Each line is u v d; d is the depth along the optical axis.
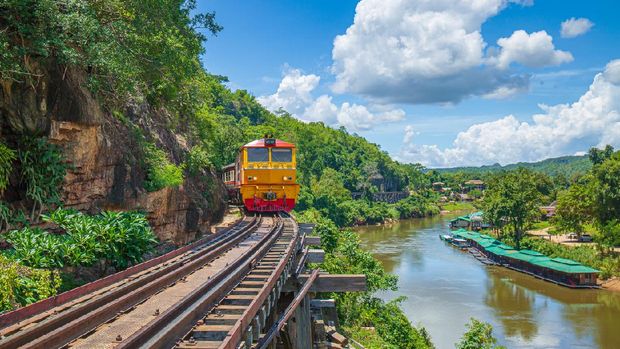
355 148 159.88
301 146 115.94
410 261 56.44
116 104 18.97
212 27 22.12
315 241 23.39
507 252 55.28
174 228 22.47
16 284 9.44
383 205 121.88
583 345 29.45
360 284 15.09
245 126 102.19
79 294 8.66
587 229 76.50
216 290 9.15
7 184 12.92
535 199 66.69
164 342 6.48
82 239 12.38
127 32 17.17
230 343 6.41
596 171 58.97
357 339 24.28
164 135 26.44
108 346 6.50
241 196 29.39
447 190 171.62
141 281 9.80
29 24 12.86
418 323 32.03
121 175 17.67
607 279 46.53
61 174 14.26
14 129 13.09
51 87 13.99
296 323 14.22
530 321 34.19
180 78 23.02
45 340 6.16
